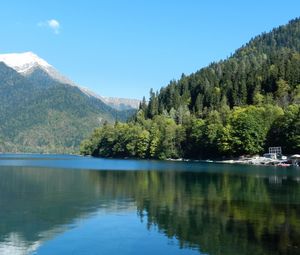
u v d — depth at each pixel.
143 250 32.00
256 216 43.75
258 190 65.81
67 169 125.50
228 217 43.34
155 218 43.12
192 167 134.25
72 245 33.53
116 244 33.62
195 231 37.22
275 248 31.92
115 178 90.19
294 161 146.00
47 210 48.25
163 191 65.25
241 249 31.83
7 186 73.25
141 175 98.81
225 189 67.31
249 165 148.88
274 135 174.88
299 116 162.12
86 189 68.50
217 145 182.38
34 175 99.50
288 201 53.97
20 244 33.94
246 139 173.12
